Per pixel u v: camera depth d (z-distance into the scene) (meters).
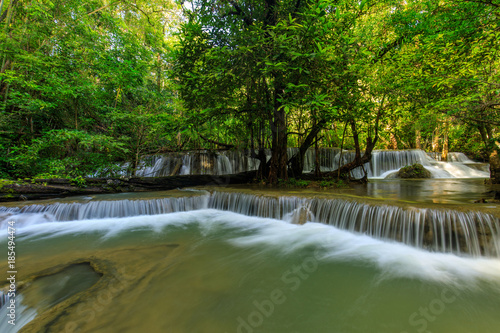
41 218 4.81
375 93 6.49
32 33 7.07
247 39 4.69
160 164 10.72
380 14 6.73
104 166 7.41
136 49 8.98
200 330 1.65
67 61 7.41
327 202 4.36
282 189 6.59
